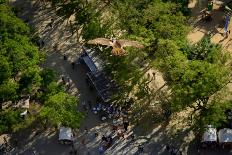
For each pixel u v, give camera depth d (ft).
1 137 461.37
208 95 413.39
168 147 439.22
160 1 474.90
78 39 539.29
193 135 445.78
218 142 431.43
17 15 552.41
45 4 585.63
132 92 479.41
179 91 413.39
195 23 545.85
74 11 534.37
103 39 330.54
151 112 463.42
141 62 485.97
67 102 431.43
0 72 434.71
